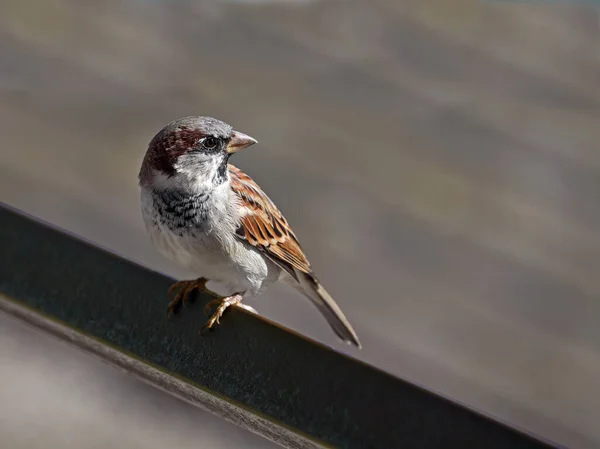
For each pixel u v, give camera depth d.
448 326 9.80
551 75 14.45
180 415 10.79
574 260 11.14
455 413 4.79
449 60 14.78
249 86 13.59
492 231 11.55
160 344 5.93
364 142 12.82
